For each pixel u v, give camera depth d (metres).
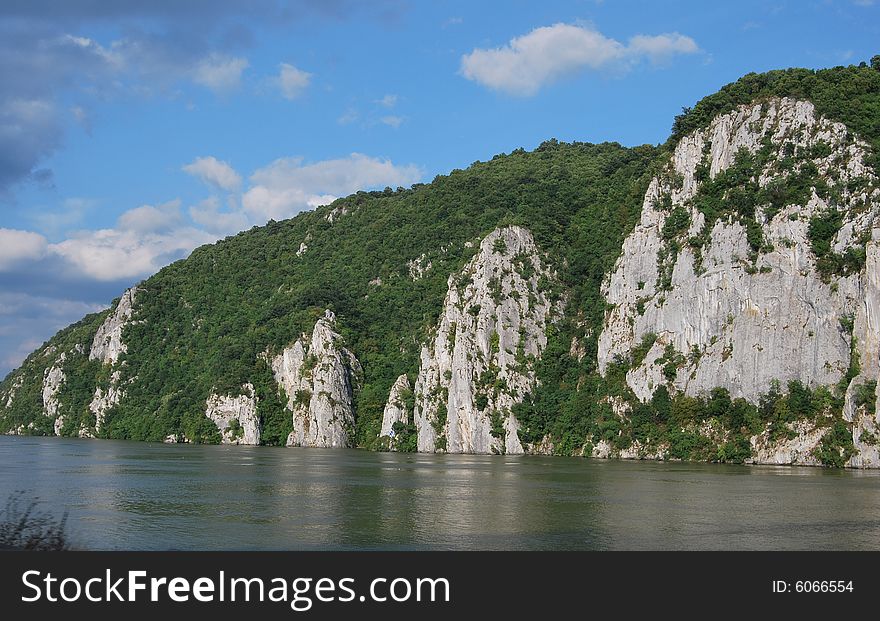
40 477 132.25
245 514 91.88
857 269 156.50
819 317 159.38
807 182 170.62
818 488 111.69
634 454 180.12
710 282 176.00
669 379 179.25
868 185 162.88
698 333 177.38
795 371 160.62
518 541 76.88
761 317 166.75
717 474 134.50
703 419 170.50
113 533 81.12
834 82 183.12
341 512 93.00
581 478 128.88
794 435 155.75
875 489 110.25
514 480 126.44
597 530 81.44
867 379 147.75
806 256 164.00
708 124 196.00
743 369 167.25
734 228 175.50
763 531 80.38
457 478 130.25
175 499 104.06
